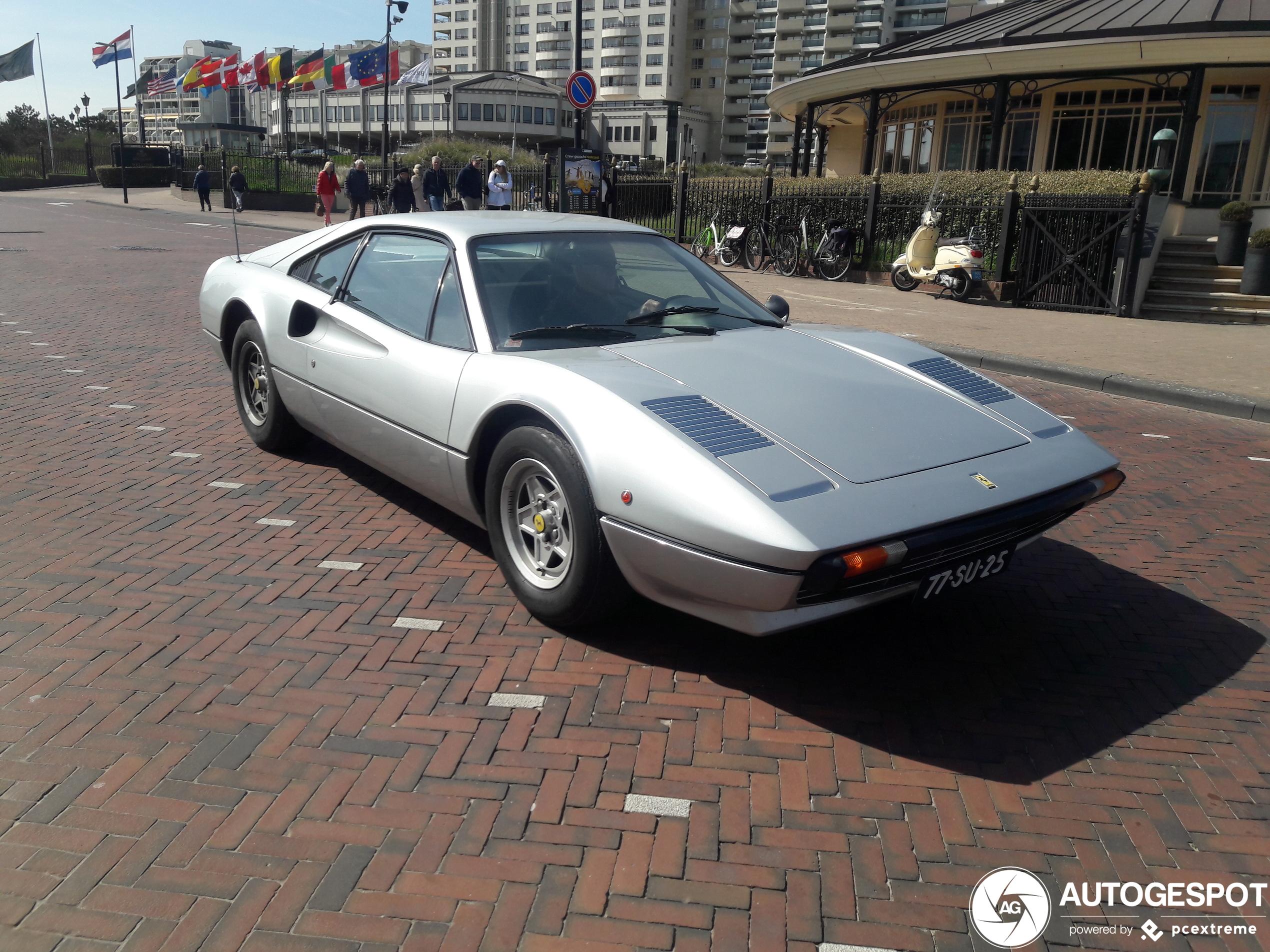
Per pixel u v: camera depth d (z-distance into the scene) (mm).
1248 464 5938
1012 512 2908
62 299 11039
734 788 2506
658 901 2098
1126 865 2275
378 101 109125
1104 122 19719
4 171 50625
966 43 19094
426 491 3838
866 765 2629
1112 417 7258
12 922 1975
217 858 2178
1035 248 13570
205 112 115125
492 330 3518
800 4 111000
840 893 2145
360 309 4164
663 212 21500
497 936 1983
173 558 3799
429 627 3307
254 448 5352
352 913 2033
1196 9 17703
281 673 2969
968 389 3527
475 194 19781
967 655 3279
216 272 5453
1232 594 3865
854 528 2590
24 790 2387
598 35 127688
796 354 3598
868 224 16531
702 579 2703
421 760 2564
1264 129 18438
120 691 2836
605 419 2939
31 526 4074
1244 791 2566
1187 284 14070
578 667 3082
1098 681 3133
